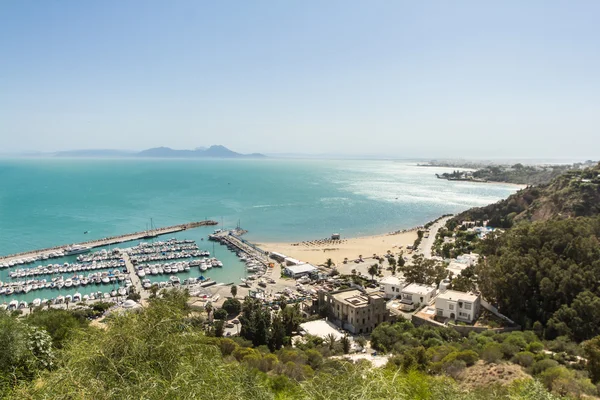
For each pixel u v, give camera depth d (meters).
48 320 49.00
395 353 60.22
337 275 119.50
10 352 23.91
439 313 78.81
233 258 143.25
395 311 87.50
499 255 96.25
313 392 16.61
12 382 14.98
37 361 23.73
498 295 81.31
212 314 82.19
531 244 90.19
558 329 66.12
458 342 64.69
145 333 14.75
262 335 68.75
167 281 115.31
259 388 18.80
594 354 44.97
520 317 74.88
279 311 84.00
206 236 178.12
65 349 14.88
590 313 66.12
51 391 12.34
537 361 49.41
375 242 167.62
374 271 116.44
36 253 142.12
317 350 61.12
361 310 77.81
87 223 198.12
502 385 40.03
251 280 116.19
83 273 122.06
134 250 146.88
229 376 15.71
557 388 40.09
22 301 96.31
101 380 12.61
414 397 25.83
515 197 196.50
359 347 66.94
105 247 156.50
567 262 79.44
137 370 12.98
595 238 87.88
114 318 15.39
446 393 28.92
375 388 15.86
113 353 13.80
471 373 46.78
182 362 14.20
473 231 166.00
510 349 54.38
